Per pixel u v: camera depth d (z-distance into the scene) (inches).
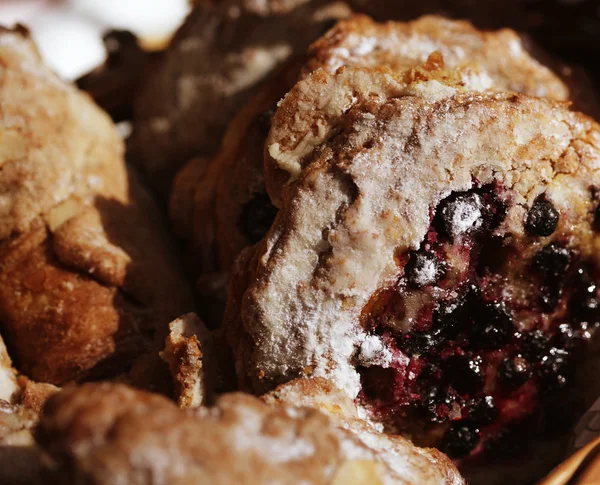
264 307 8.4
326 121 8.7
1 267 9.8
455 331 8.8
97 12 18.2
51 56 16.6
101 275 9.7
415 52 10.1
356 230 8.2
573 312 9.2
